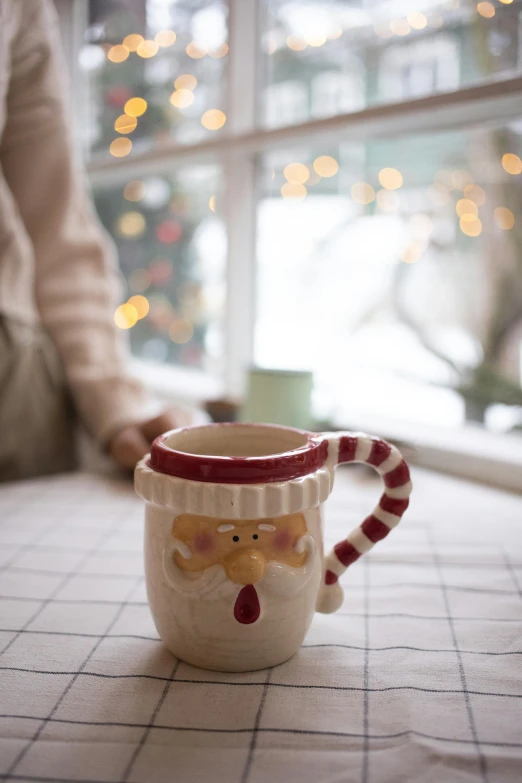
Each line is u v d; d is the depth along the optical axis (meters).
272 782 0.40
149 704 0.45
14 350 0.83
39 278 0.90
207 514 0.45
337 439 0.48
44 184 0.90
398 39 0.94
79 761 0.41
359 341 1.16
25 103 0.88
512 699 0.46
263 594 0.45
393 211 1.11
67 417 0.92
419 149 1.05
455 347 1.11
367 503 0.74
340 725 0.43
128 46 1.31
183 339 1.39
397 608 0.55
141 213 1.41
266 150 1.05
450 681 0.47
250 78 1.08
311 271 1.16
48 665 0.48
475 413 1.07
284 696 0.46
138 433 0.82
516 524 0.69
